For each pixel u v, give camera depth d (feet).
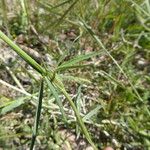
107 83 0.41
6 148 0.33
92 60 0.44
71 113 0.37
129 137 0.38
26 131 0.34
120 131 0.38
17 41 0.43
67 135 0.36
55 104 0.36
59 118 0.36
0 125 0.34
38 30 0.45
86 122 0.37
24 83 0.39
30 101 0.36
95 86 0.41
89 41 0.45
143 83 0.44
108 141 0.38
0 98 0.36
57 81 0.26
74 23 0.42
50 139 0.35
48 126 0.35
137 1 0.48
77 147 0.36
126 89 0.39
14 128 0.34
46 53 0.42
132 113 0.40
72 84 0.40
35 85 0.38
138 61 0.47
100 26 0.48
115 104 0.39
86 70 0.42
